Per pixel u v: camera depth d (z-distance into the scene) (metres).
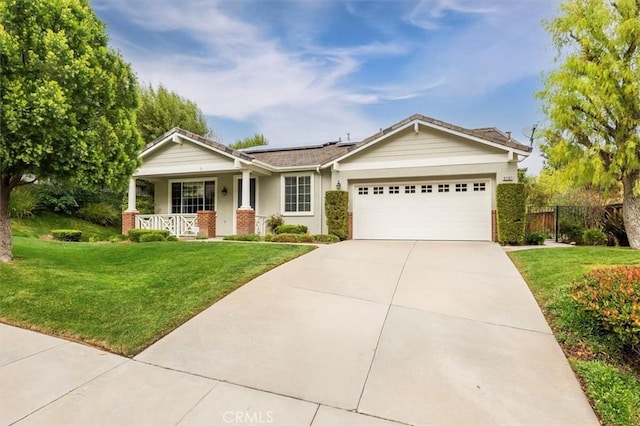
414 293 6.09
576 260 7.68
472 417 2.96
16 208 15.68
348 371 3.68
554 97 10.81
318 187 15.15
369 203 14.02
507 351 4.11
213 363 3.85
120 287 6.05
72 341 4.35
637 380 3.55
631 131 10.05
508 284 6.52
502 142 11.98
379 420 2.93
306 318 5.03
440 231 13.16
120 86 8.26
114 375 3.61
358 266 7.96
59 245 10.93
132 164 8.53
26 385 3.38
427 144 13.03
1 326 4.71
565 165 11.62
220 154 14.81
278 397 3.24
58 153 6.81
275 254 8.90
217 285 6.26
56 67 6.59
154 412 3.00
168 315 5.00
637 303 3.79
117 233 18.78
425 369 3.71
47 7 6.71
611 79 9.89
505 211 11.30
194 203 17.16
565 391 3.34
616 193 13.02
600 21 9.99
